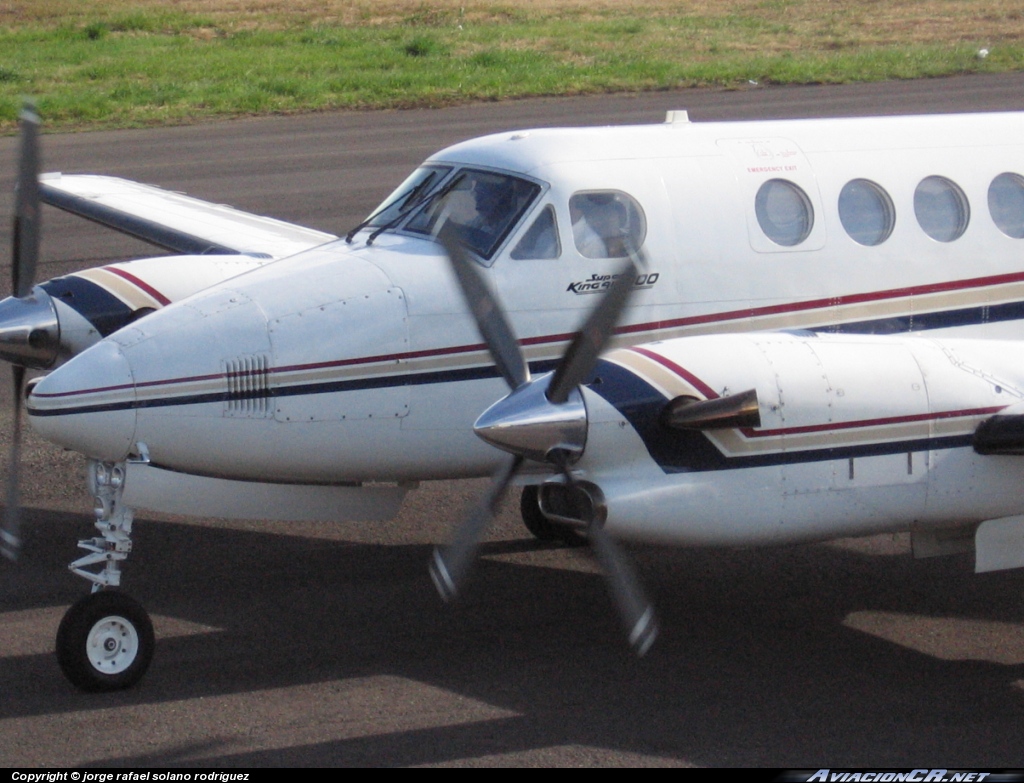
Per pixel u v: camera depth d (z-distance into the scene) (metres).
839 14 147.25
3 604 26.31
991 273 28.38
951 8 148.75
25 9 146.12
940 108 87.69
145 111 93.56
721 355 21.64
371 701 22.08
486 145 27.08
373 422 24.39
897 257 27.62
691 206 26.31
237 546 30.00
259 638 24.84
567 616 26.02
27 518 31.34
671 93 99.94
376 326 24.11
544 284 25.23
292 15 145.62
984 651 24.50
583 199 25.70
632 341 25.86
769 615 26.23
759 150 27.36
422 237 26.19
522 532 31.17
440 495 33.50
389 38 127.56
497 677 23.12
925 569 28.75
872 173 27.80
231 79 105.00
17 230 26.31
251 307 23.88
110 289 29.30
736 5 158.12
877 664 23.86
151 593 27.16
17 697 22.14
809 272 26.97
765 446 21.42
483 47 122.12
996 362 22.78
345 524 31.55
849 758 20.11
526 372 21.09
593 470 21.19
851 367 21.89
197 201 40.69
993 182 28.67
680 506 21.25
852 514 22.08
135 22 134.75
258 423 23.52
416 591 27.30
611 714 21.64
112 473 23.25
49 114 91.12
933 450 22.11
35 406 22.28
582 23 141.25
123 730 20.94
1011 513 22.88
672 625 25.69
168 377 22.75
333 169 73.88
